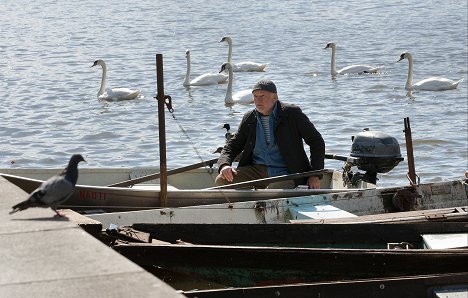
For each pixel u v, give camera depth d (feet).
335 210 46.06
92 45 182.50
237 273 36.94
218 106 114.21
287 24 222.28
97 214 43.34
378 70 147.43
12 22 232.73
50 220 31.07
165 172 45.80
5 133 95.04
